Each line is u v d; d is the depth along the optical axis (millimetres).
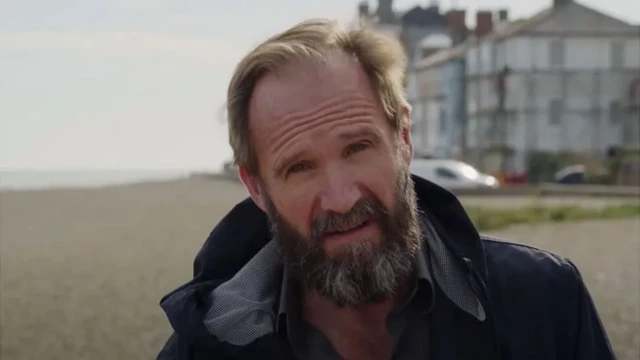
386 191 2016
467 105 72438
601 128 65938
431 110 79688
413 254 2074
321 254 2023
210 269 2348
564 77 66062
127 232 21500
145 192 44531
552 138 66125
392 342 2133
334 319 2191
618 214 24516
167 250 17359
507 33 66500
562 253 16047
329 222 1996
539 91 66000
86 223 24797
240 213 2346
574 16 66000
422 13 91750
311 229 2025
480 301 2117
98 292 12273
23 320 10383
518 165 66188
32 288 12742
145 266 14984
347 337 2186
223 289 2250
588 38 65812
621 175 49750
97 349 8906
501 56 66812
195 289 2236
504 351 2127
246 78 2072
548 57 65938
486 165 67312
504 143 66375
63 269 14750
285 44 2027
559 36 65812
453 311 2135
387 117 2049
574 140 66062
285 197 2045
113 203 34844
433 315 2135
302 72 2018
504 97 66250
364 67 2043
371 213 1995
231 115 2119
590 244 17406
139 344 9039
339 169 1998
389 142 2041
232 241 2344
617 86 65750
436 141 78000
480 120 69375
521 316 2146
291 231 2068
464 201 32156
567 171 53625
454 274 2148
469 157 70938
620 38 65688
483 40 69688
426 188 2232
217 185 53188
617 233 19562
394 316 2143
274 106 2029
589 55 65938
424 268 2113
